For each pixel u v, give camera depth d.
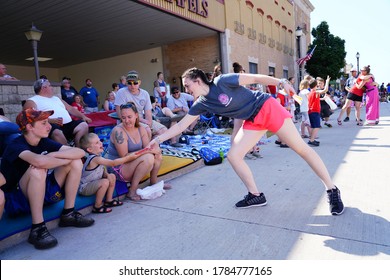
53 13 9.68
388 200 3.29
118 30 12.16
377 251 2.33
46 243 2.62
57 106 4.59
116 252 2.53
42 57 16.58
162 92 10.62
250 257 2.36
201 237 2.72
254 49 16.41
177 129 3.33
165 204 3.58
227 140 7.75
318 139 7.53
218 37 13.46
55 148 3.04
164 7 9.88
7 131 3.42
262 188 3.96
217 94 2.95
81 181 3.42
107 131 6.52
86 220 3.05
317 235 2.62
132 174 3.76
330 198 3.03
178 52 14.87
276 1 19.97
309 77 6.88
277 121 2.95
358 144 6.52
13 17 9.80
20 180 2.74
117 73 17.36
